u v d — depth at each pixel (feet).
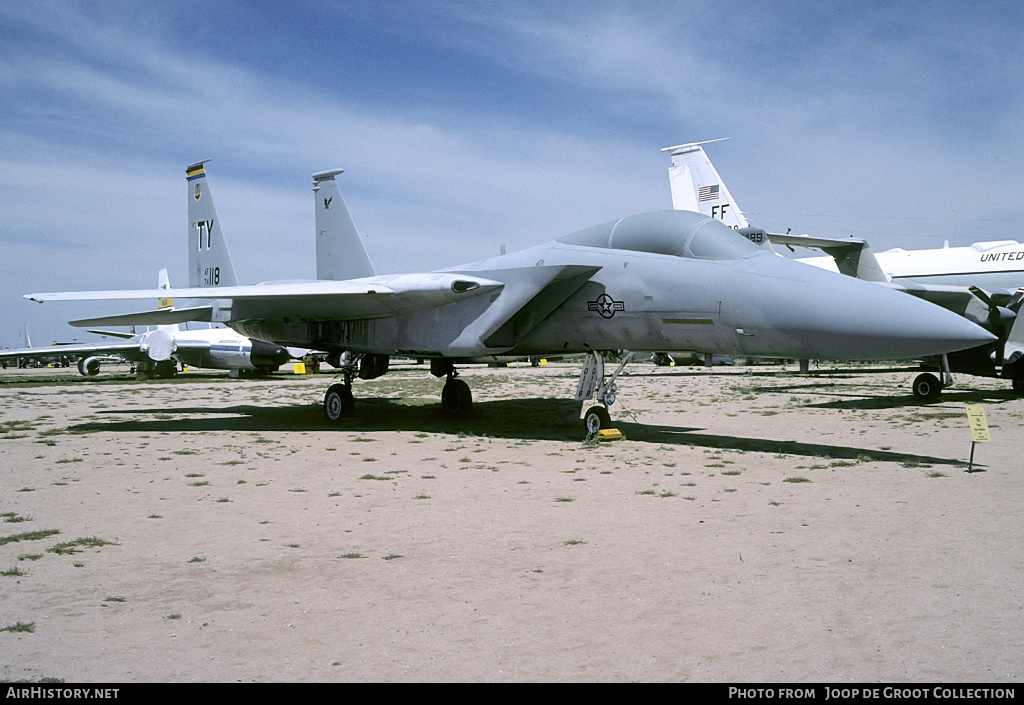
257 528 20.44
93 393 84.64
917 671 11.18
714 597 14.52
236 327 55.93
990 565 16.31
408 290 41.39
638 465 30.78
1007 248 98.89
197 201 64.34
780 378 99.71
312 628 13.15
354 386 97.76
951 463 30.25
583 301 39.22
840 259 90.22
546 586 15.35
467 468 30.27
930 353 29.12
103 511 22.53
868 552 17.47
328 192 60.44
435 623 13.35
